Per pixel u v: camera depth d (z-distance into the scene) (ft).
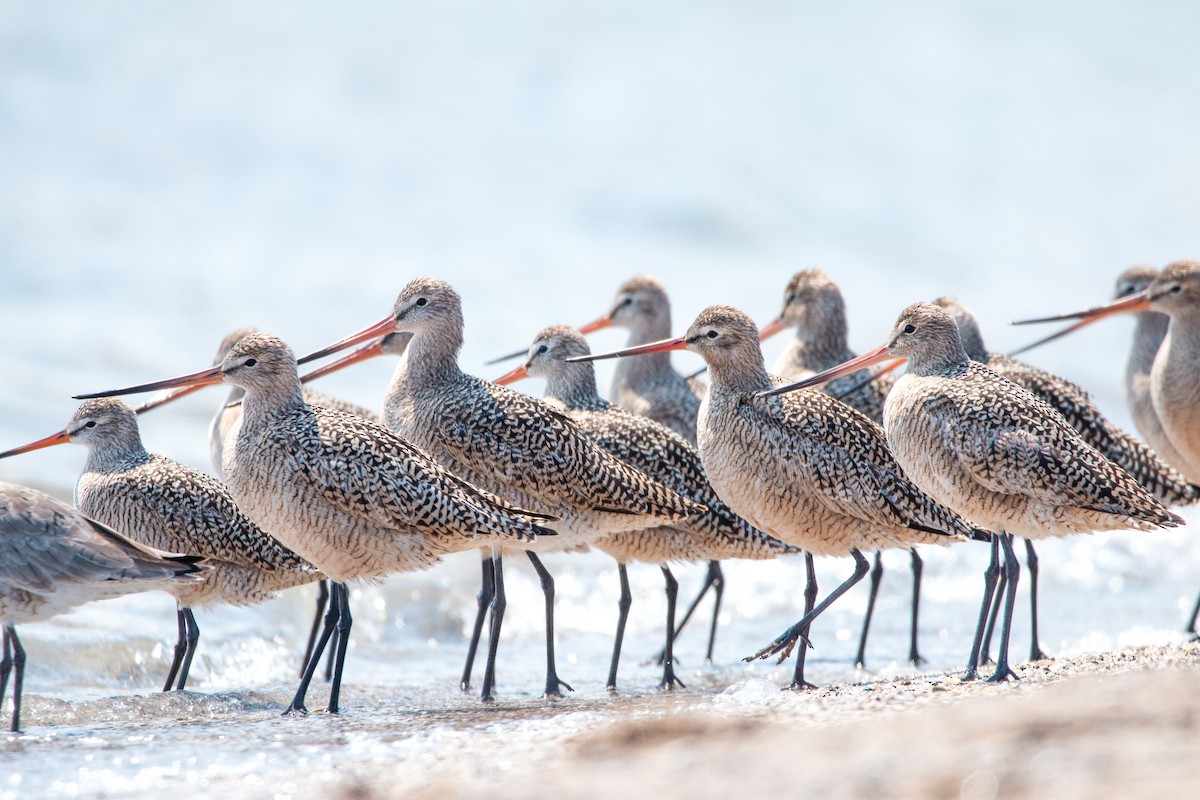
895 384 41.83
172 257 96.27
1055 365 92.27
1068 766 23.59
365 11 134.41
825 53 148.66
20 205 99.66
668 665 45.16
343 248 101.91
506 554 45.47
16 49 117.39
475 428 43.75
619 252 107.14
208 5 127.13
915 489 42.52
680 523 45.50
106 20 122.72
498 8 139.74
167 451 65.36
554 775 26.50
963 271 112.37
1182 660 37.88
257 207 106.93
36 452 64.90
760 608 56.18
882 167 130.00
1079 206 131.13
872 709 30.83
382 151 116.06
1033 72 158.71
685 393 56.18
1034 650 44.06
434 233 105.50
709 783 24.79
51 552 35.81
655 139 124.47
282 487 38.09
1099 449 48.34
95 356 78.64
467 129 122.11
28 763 31.81
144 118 114.52
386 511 37.96
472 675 46.62
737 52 144.77
